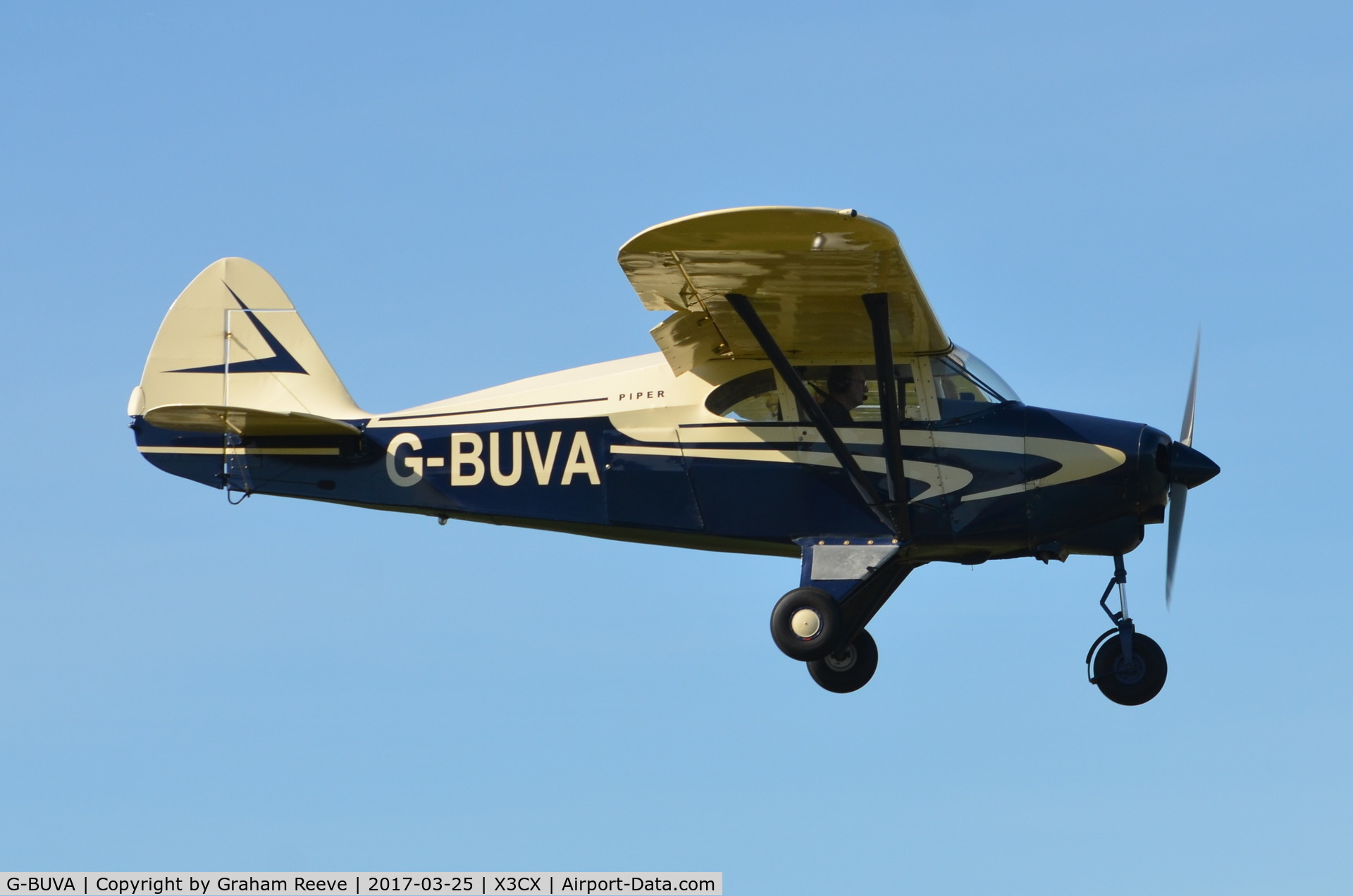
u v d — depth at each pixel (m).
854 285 34.91
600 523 40.59
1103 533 39.25
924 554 39.88
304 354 44.06
